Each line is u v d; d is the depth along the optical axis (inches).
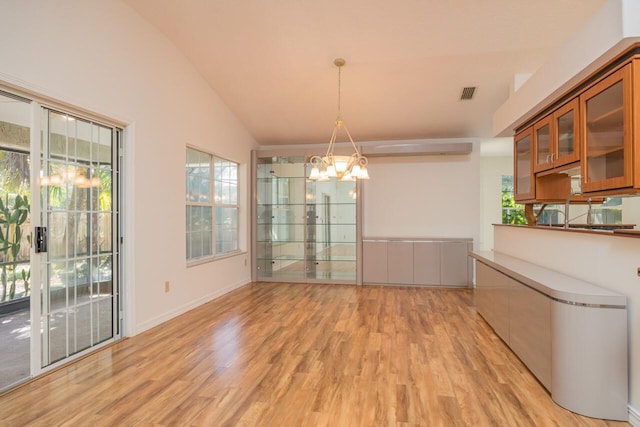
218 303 181.6
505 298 120.2
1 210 174.4
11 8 89.4
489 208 293.4
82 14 110.4
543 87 112.0
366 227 246.8
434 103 192.1
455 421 77.2
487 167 294.7
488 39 140.3
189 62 167.0
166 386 93.2
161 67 148.0
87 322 116.6
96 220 121.0
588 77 94.4
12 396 88.0
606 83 87.3
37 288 99.3
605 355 77.5
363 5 127.9
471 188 235.3
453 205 237.0
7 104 159.2
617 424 75.9
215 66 169.9
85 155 116.5
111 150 127.7
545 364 89.0
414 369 103.3
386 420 77.7
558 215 242.7
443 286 223.5
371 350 117.9
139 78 135.4
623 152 81.7
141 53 136.3
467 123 214.5
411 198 241.9
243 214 232.5
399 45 147.3
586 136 97.3
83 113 113.6
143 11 134.3
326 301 186.1
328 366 105.5
